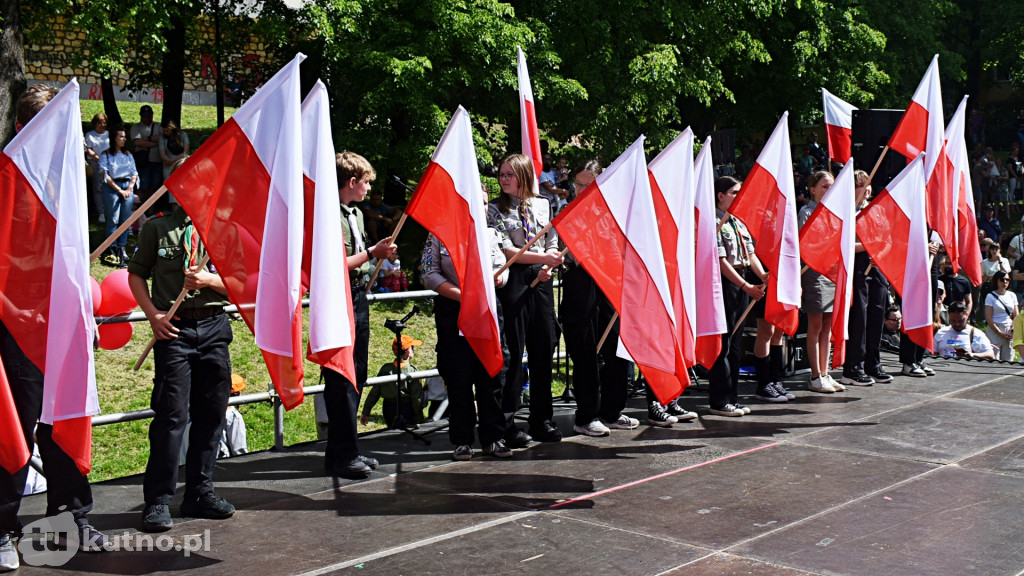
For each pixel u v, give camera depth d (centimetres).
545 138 1730
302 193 463
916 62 2381
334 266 479
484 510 497
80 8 1397
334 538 455
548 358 635
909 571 410
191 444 484
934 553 432
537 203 620
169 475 467
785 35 2028
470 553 434
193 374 478
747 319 901
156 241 457
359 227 562
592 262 568
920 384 855
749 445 635
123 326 616
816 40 2002
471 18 1440
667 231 606
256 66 1789
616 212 567
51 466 432
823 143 2502
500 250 598
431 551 437
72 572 412
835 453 612
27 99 421
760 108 2188
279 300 459
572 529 466
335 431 563
